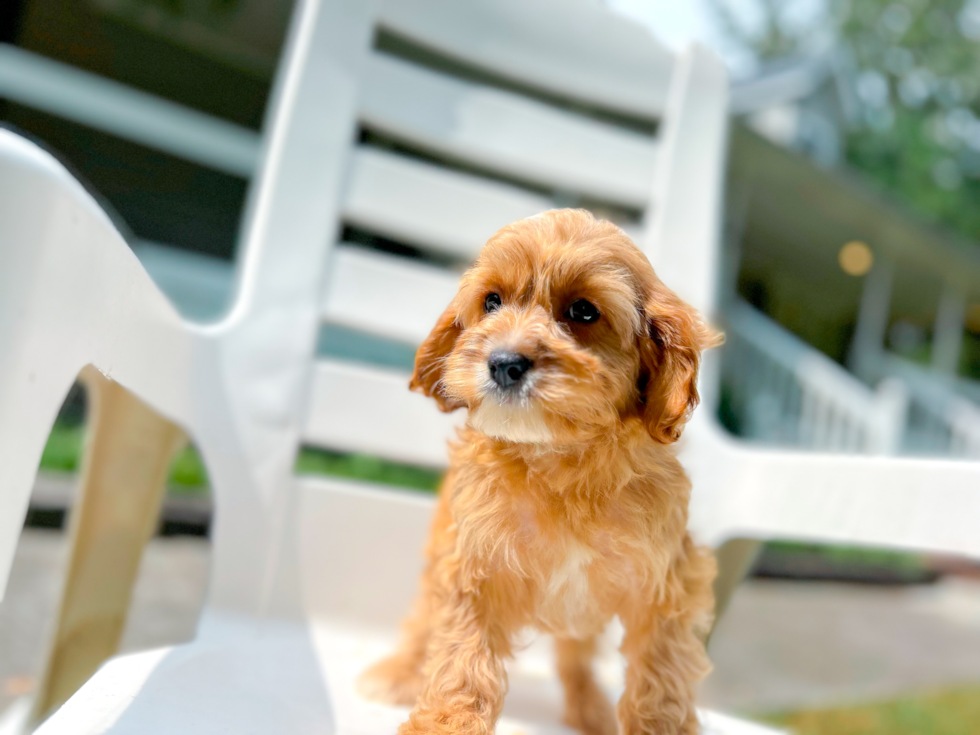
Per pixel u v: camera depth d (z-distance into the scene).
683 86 0.61
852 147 5.37
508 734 0.38
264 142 2.46
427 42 0.58
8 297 0.22
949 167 5.45
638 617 0.37
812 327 3.68
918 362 4.06
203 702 0.32
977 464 0.36
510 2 0.60
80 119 2.28
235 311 0.48
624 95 0.61
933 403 3.09
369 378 0.52
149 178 2.45
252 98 2.59
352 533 0.49
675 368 0.36
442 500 0.42
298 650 0.43
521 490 0.36
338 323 0.53
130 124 2.34
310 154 0.53
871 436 2.41
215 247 2.56
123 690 0.31
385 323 0.54
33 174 0.22
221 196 2.55
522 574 0.37
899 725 0.97
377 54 0.56
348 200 0.54
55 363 0.24
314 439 0.50
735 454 0.48
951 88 5.67
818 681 1.14
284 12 2.30
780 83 3.47
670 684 0.35
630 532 0.36
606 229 0.38
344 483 0.50
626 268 0.37
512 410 0.34
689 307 0.40
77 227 0.24
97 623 0.46
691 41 0.62
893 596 1.95
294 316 0.50
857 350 3.32
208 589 0.45
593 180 0.60
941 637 1.53
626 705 0.36
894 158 5.39
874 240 3.16
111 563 0.46
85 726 0.28
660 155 0.61
